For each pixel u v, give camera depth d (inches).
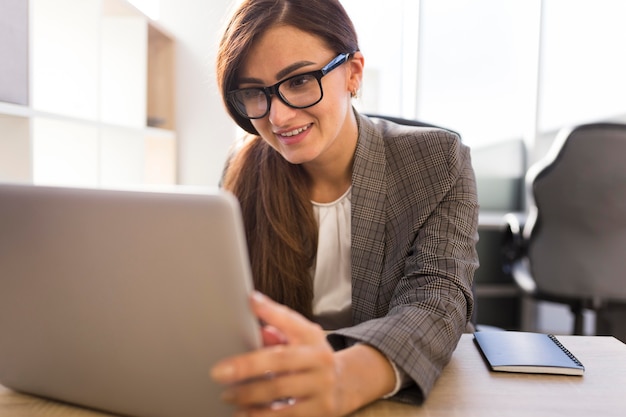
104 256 21.7
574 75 123.4
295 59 37.0
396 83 124.9
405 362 27.4
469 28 126.0
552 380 29.8
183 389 22.7
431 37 125.2
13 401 27.3
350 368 26.0
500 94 128.8
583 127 81.7
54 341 24.8
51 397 27.2
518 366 30.7
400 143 45.6
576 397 27.7
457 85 127.2
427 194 42.6
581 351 34.2
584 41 122.0
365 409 26.5
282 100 37.9
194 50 104.6
